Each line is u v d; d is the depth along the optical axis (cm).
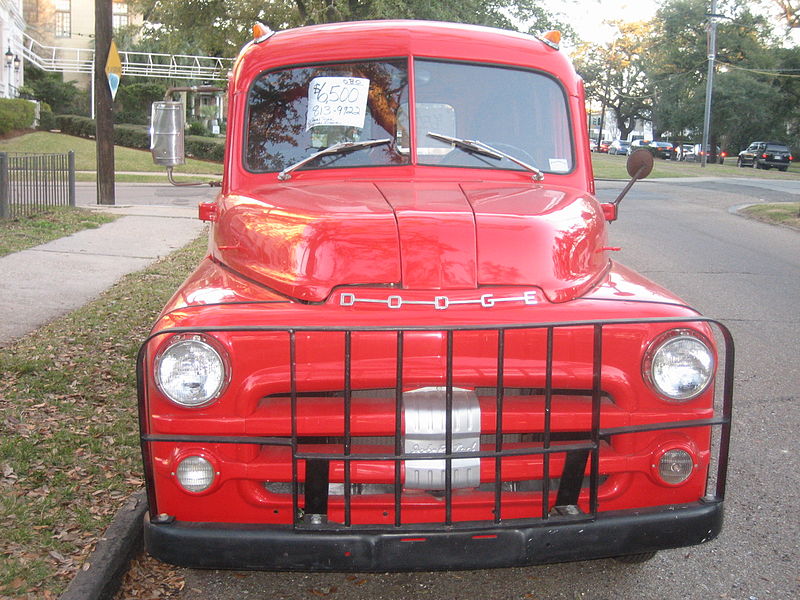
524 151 420
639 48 7369
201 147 3431
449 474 277
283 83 424
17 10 4147
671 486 298
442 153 409
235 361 281
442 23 448
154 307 794
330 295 300
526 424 286
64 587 327
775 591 356
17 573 333
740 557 385
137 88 4391
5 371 589
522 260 311
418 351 284
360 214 326
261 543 283
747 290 990
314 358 283
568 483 291
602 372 288
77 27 5412
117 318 748
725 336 293
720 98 6062
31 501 399
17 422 500
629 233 1526
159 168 2952
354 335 283
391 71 419
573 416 288
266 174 410
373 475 284
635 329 289
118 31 4975
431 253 306
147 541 292
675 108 6362
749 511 430
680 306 304
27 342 662
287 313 289
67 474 430
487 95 423
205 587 361
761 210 1944
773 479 468
